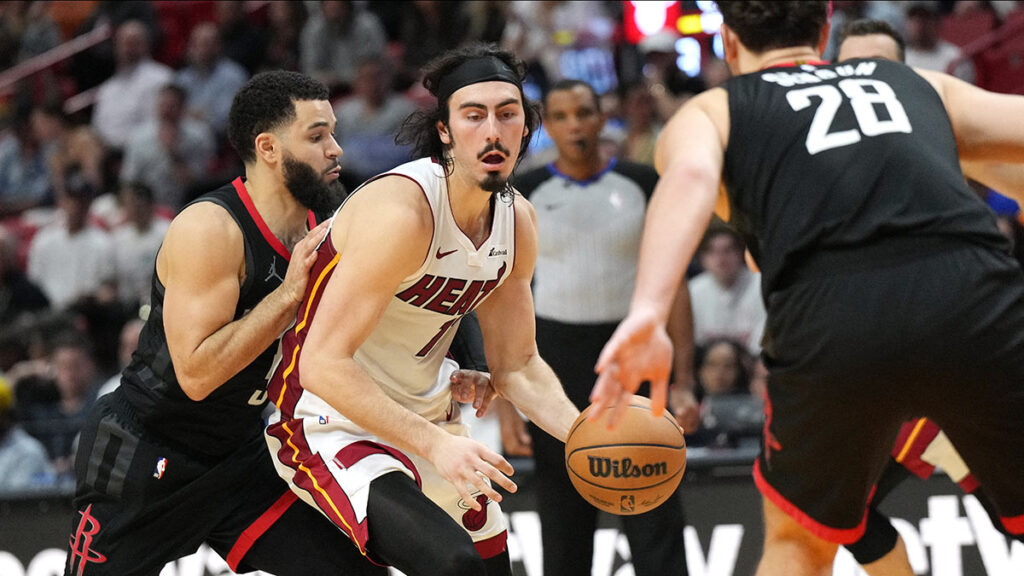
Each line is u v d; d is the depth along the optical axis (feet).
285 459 21.40
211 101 74.49
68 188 63.57
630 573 32.89
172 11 86.33
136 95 75.00
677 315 32.17
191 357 21.33
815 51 19.74
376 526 19.72
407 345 21.18
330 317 19.27
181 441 23.18
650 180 31.99
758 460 19.25
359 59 75.36
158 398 22.85
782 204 17.58
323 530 22.86
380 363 21.12
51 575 33.50
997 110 18.44
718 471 33.40
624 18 75.25
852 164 17.43
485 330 22.67
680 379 32.19
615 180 31.89
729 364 40.11
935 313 16.76
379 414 19.22
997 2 74.43
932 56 66.39
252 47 78.13
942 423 17.79
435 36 75.31
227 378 21.40
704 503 33.32
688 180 16.60
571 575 29.48
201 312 21.47
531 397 22.34
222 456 23.57
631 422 19.71
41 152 73.31
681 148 17.40
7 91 82.02
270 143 22.00
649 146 59.21
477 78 19.47
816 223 17.30
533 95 70.64
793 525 19.12
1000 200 54.75
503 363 22.62
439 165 20.16
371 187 19.85
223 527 23.35
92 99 80.59
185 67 80.12
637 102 59.93
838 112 17.92
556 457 29.25
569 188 31.86
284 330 21.81
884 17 69.21
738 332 46.32
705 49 74.49
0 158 73.31
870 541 24.73
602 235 31.30
